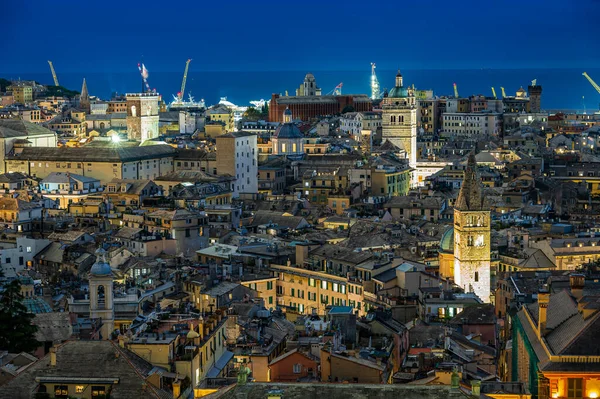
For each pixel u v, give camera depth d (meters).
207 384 153.50
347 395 130.25
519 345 180.50
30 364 161.62
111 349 158.62
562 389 147.62
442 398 130.12
